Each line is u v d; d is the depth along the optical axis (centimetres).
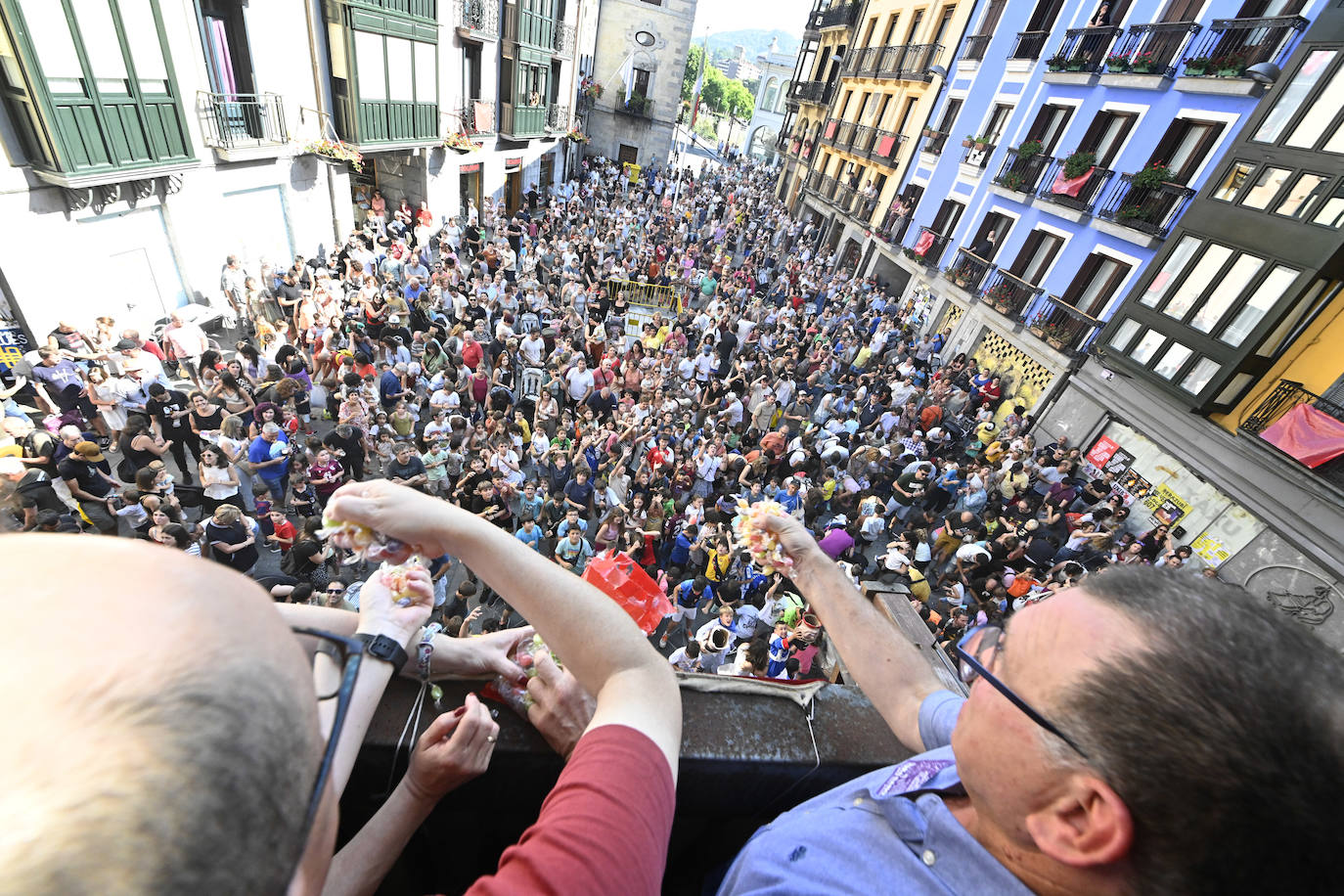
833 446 1059
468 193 2108
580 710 112
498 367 1043
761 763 122
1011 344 1594
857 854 84
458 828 125
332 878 88
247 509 792
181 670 34
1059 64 1530
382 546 97
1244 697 56
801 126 3547
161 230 1059
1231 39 1163
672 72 3416
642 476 899
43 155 843
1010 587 894
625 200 2888
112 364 789
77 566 39
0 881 23
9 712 30
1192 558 1081
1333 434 925
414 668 112
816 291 2134
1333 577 914
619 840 62
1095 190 1407
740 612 707
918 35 2288
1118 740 60
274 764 38
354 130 1421
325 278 1095
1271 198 1033
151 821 28
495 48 1962
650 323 1402
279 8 1187
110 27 877
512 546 95
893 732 122
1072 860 65
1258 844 54
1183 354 1153
